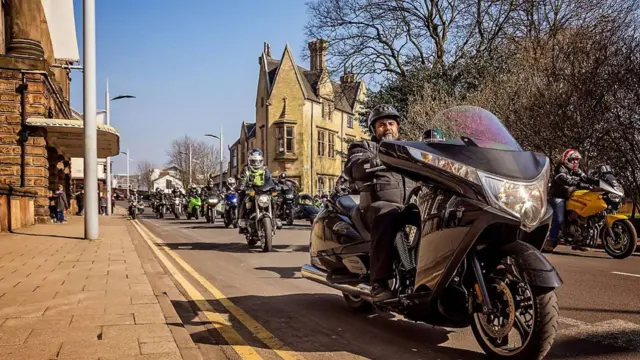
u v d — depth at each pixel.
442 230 3.77
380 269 4.37
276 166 45.88
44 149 19.39
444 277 3.75
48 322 4.71
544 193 3.69
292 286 7.20
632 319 5.14
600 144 13.98
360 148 4.95
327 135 48.97
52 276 7.16
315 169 46.78
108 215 36.97
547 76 15.10
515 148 3.99
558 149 14.72
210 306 5.98
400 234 4.40
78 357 3.76
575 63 14.67
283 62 46.47
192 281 7.59
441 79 24.78
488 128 4.18
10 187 14.94
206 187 24.17
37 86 19.08
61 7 28.31
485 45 25.94
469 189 3.63
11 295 5.86
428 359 4.07
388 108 4.91
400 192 4.64
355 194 5.72
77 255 9.49
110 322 4.72
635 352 4.13
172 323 4.80
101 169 52.88
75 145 24.45
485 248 3.80
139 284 6.56
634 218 13.02
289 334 4.83
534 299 3.48
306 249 11.77
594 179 10.30
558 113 14.33
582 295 6.29
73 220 24.05
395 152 4.07
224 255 10.68
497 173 3.61
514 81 16.69
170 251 11.44
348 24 28.56
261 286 7.20
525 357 3.58
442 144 3.91
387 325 5.09
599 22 15.84
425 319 4.07
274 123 46.06
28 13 19.36
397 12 27.66
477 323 3.93
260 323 5.22
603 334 4.62
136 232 16.39
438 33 27.89
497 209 3.52
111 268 7.93
